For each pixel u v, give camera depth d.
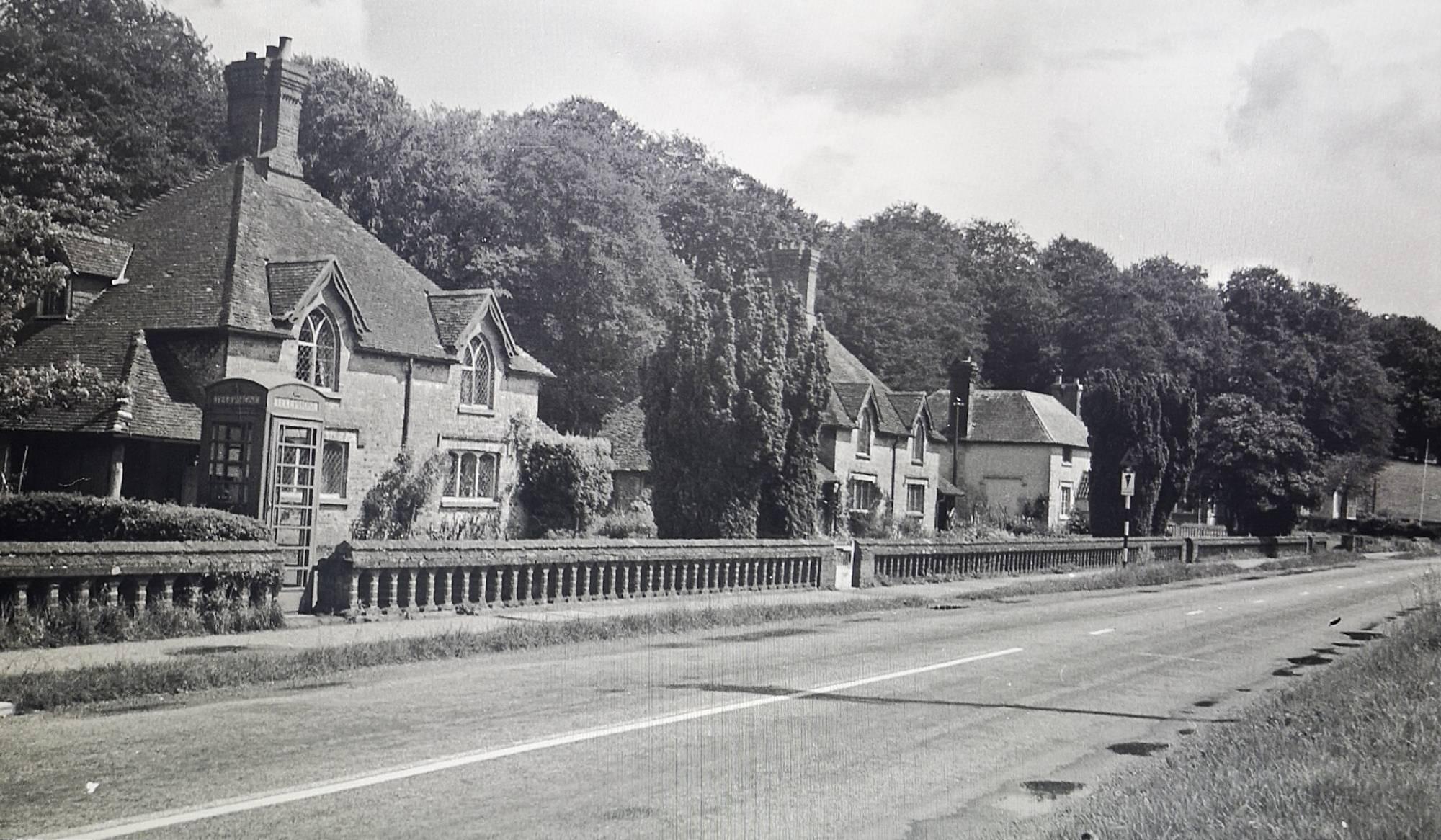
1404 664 15.26
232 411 20.62
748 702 11.77
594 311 51.78
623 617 18.34
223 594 15.61
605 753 9.14
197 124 46.31
